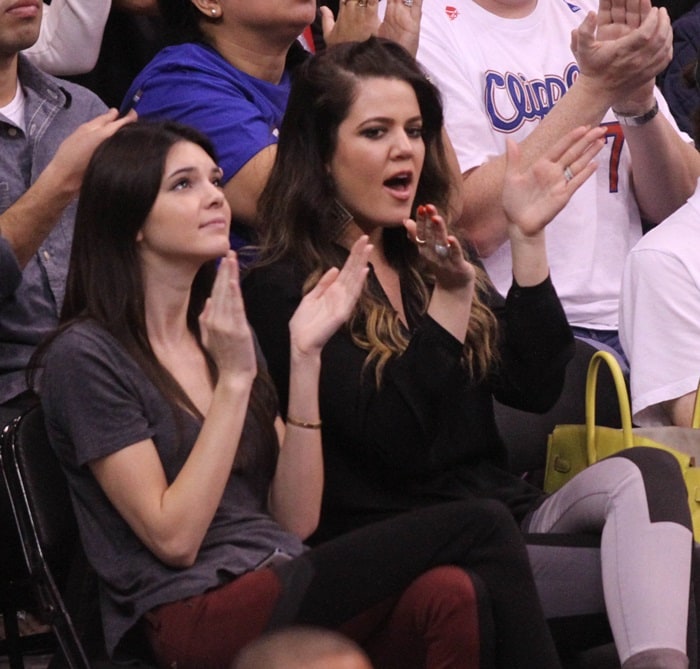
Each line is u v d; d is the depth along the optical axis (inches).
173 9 556.4
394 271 475.2
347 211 464.8
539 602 379.6
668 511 413.7
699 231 538.0
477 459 465.7
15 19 513.3
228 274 383.2
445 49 598.9
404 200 463.5
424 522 378.9
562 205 457.7
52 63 617.3
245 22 540.1
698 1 803.4
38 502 408.2
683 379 526.0
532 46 615.5
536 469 524.4
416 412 427.8
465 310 431.2
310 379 411.5
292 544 402.0
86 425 388.2
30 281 504.1
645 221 628.4
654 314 532.7
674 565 405.4
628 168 616.4
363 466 444.8
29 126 531.5
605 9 562.6
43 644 497.7
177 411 396.5
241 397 386.0
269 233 463.2
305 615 372.8
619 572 409.1
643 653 395.9
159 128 411.5
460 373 431.8
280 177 465.7
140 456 386.3
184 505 378.9
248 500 411.8
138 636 391.9
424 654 378.3
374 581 374.0
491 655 373.7
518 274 462.3
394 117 461.1
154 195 403.2
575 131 461.1
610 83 560.1
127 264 404.8
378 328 445.4
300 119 465.1
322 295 416.2
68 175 462.6
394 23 568.4
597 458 491.2
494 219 571.5
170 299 410.9
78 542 415.2
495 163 573.3
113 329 399.5
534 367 463.2
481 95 599.2
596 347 579.2
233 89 540.7
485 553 377.7
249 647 235.1
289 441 413.4
